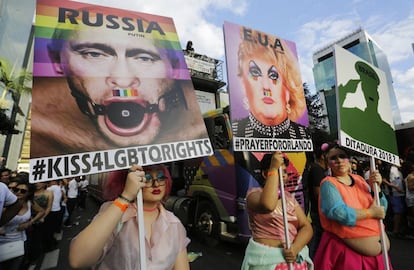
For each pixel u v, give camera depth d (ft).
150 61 5.29
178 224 4.87
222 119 15.02
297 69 8.27
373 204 6.66
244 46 7.20
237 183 13.47
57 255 16.76
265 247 5.95
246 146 6.51
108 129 4.52
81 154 4.21
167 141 4.89
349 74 7.81
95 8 5.14
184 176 18.38
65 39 4.70
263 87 7.25
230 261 13.92
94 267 4.05
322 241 7.13
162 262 4.27
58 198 18.42
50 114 4.19
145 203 4.71
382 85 8.96
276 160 5.97
